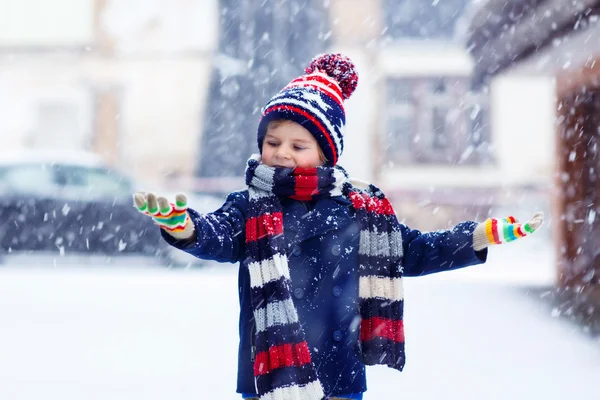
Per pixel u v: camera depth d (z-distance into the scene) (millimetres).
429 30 33188
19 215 17750
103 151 34062
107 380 6926
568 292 12883
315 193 3803
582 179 13203
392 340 3848
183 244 3379
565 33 11352
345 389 3703
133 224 17797
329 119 3885
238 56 31250
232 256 3709
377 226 3906
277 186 3771
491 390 6551
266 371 3535
